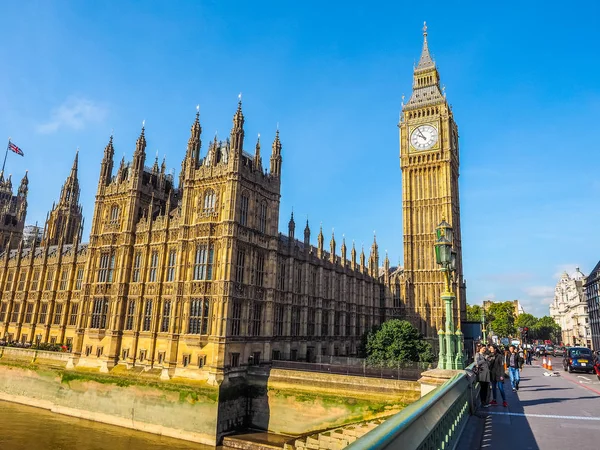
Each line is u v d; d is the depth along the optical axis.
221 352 52.69
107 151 74.81
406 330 71.38
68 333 83.75
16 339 92.56
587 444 14.20
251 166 62.81
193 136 64.25
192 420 51.41
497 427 16.81
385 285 103.69
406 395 46.25
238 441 48.66
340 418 49.09
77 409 61.97
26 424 57.44
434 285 100.19
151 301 63.16
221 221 57.91
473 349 82.81
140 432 54.31
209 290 56.53
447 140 105.75
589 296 148.00
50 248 102.50
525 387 30.67
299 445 45.72
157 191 73.94
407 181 108.19
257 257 61.69
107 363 62.75
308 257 73.12
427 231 103.81
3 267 102.31
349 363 54.81
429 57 116.12
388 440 6.07
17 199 139.88
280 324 65.31
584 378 37.59
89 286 69.88
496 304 190.12
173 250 63.06
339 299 84.56
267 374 54.84
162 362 58.88
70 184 123.62
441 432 10.94
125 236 67.44
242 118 61.06
